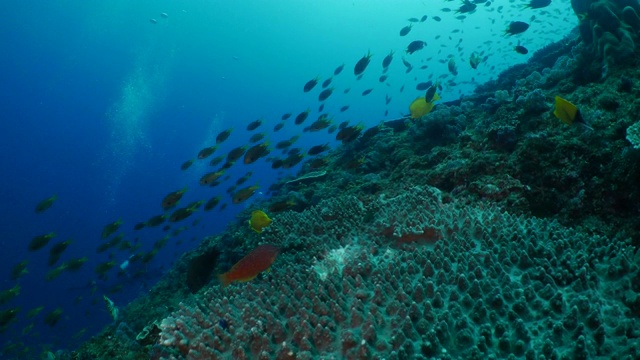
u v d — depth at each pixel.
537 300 3.00
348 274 3.92
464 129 9.03
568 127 6.27
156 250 11.80
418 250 4.03
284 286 3.95
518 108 7.51
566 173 5.85
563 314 2.88
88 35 74.12
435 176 7.54
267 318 3.26
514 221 4.56
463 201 6.27
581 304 2.89
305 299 3.46
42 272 37.44
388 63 10.67
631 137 5.11
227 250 8.29
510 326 2.82
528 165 6.27
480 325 2.82
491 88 13.19
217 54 88.56
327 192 9.71
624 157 5.32
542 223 4.58
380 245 4.95
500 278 3.32
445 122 9.30
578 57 7.96
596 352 2.63
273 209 7.09
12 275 10.13
